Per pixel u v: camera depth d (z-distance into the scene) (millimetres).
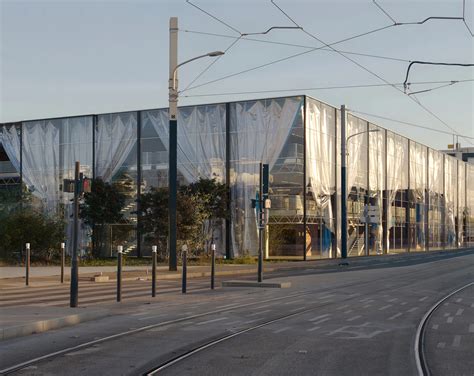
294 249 49562
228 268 39000
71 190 16719
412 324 14695
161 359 10148
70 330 13328
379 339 12383
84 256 50781
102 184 50500
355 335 12867
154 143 54344
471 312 17219
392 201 67062
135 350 10945
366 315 16359
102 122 56625
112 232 54656
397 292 23438
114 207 50344
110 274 32031
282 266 42281
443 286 26375
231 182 51688
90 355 10430
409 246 71438
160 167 53938
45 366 9492
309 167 50406
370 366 9703
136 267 38562
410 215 72062
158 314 16312
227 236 50906
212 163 52500
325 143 53219
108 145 56219
